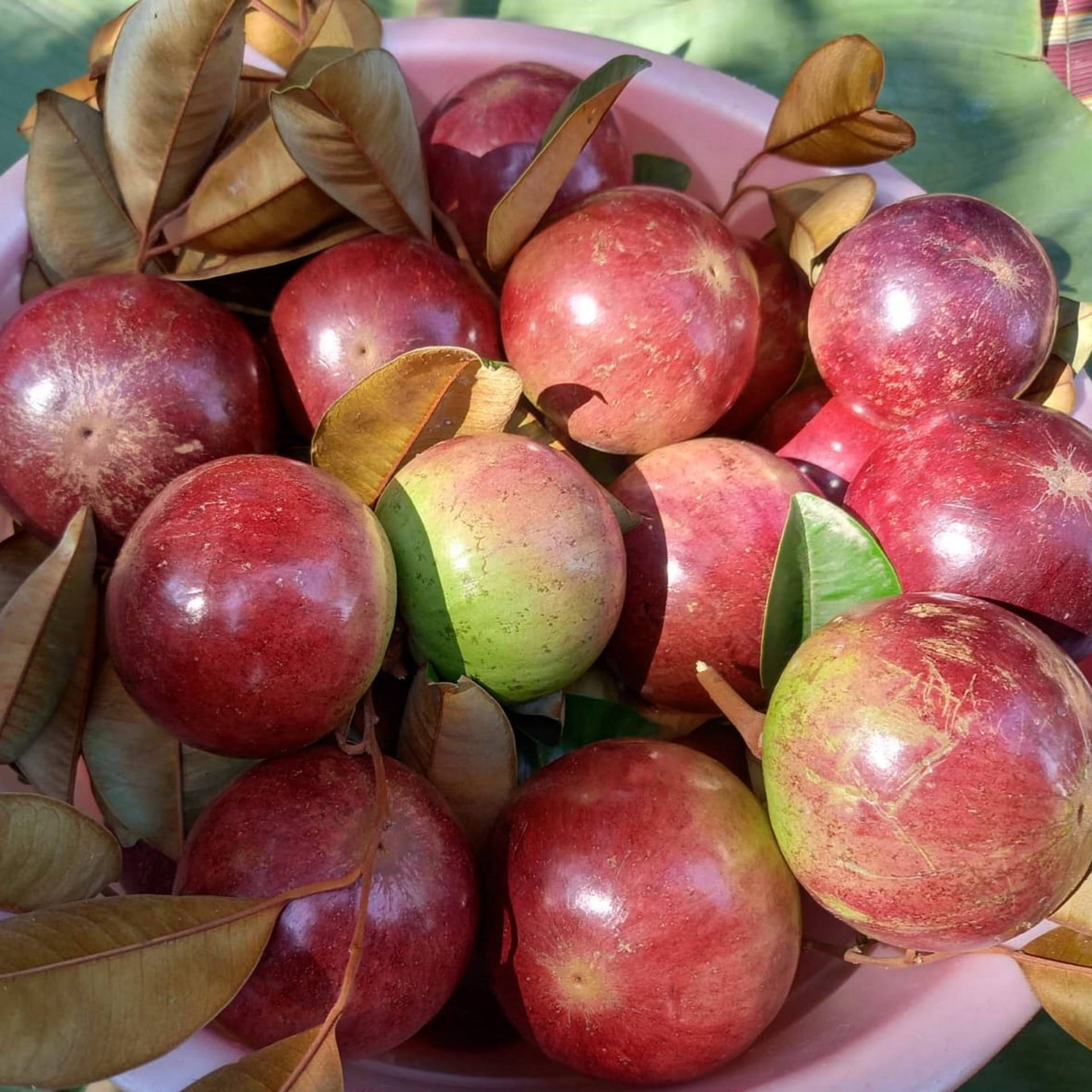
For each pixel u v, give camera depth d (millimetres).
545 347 437
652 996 367
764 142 515
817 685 356
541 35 515
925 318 445
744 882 374
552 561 392
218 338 422
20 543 433
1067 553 405
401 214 448
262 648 356
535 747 450
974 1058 357
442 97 520
